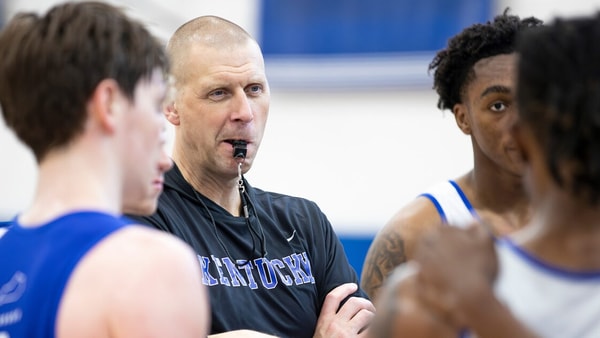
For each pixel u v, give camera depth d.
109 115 1.96
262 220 3.54
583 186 1.63
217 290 3.27
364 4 9.89
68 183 1.95
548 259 1.69
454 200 3.46
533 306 1.67
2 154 9.10
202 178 3.49
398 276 1.76
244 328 3.26
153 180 2.09
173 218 3.32
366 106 9.76
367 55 9.80
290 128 9.89
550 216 1.70
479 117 3.30
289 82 9.91
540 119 1.66
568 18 1.70
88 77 1.94
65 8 2.01
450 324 1.64
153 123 2.05
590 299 1.66
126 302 1.79
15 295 1.89
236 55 3.51
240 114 3.45
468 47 3.34
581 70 1.62
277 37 10.04
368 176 9.62
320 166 9.76
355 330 3.31
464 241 1.67
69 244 1.86
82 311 1.79
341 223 9.54
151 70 2.04
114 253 1.83
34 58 1.94
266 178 9.82
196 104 3.46
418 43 9.67
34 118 1.95
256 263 3.43
